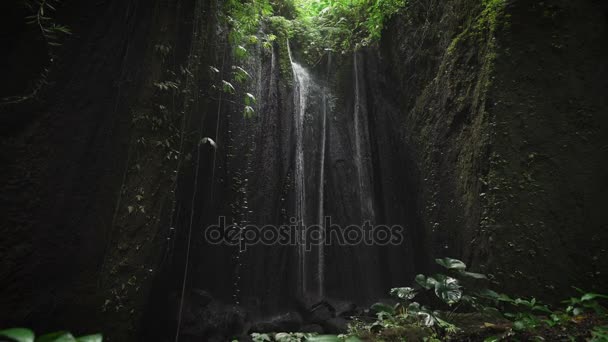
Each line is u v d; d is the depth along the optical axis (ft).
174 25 15.05
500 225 13.67
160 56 14.37
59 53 12.16
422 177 21.81
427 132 21.53
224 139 21.90
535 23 14.42
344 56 29.43
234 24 21.83
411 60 24.21
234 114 22.49
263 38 26.02
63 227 12.23
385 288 23.97
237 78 21.35
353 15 30.19
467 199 16.35
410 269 23.18
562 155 13.62
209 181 20.77
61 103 12.28
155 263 14.58
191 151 18.38
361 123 27.68
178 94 15.46
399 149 25.41
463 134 17.47
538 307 11.23
